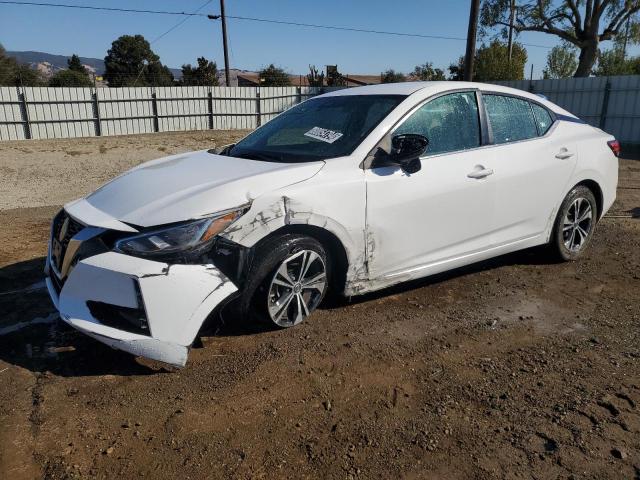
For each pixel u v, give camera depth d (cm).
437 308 406
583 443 254
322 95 475
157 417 271
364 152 366
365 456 246
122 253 292
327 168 350
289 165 353
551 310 407
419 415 275
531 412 277
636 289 450
